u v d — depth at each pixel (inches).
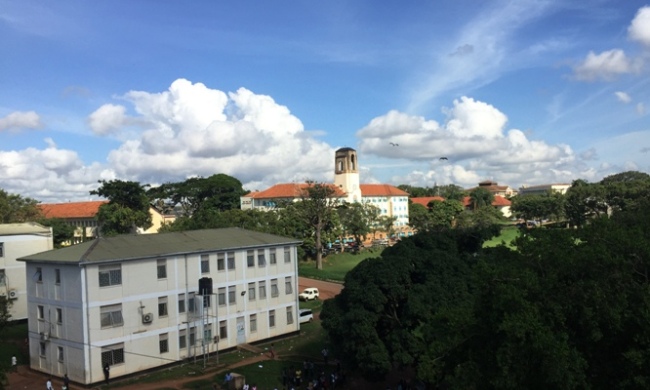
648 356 741.9
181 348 1724.9
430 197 7667.3
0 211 3041.3
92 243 1681.8
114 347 1555.1
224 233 2064.5
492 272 890.1
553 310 830.5
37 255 1676.9
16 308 2158.0
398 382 1520.7
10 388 1498.5
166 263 1704.0
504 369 784.9
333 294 2854.3
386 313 1360.7
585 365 769.6
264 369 1653.5
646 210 1868.8
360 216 4160.9
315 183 3799.2
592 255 846.5
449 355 962.1
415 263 1387.8
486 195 6988.2
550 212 5364.2
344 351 1362.0
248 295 1942.7
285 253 2092.8
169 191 5073.8
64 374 1558.8
